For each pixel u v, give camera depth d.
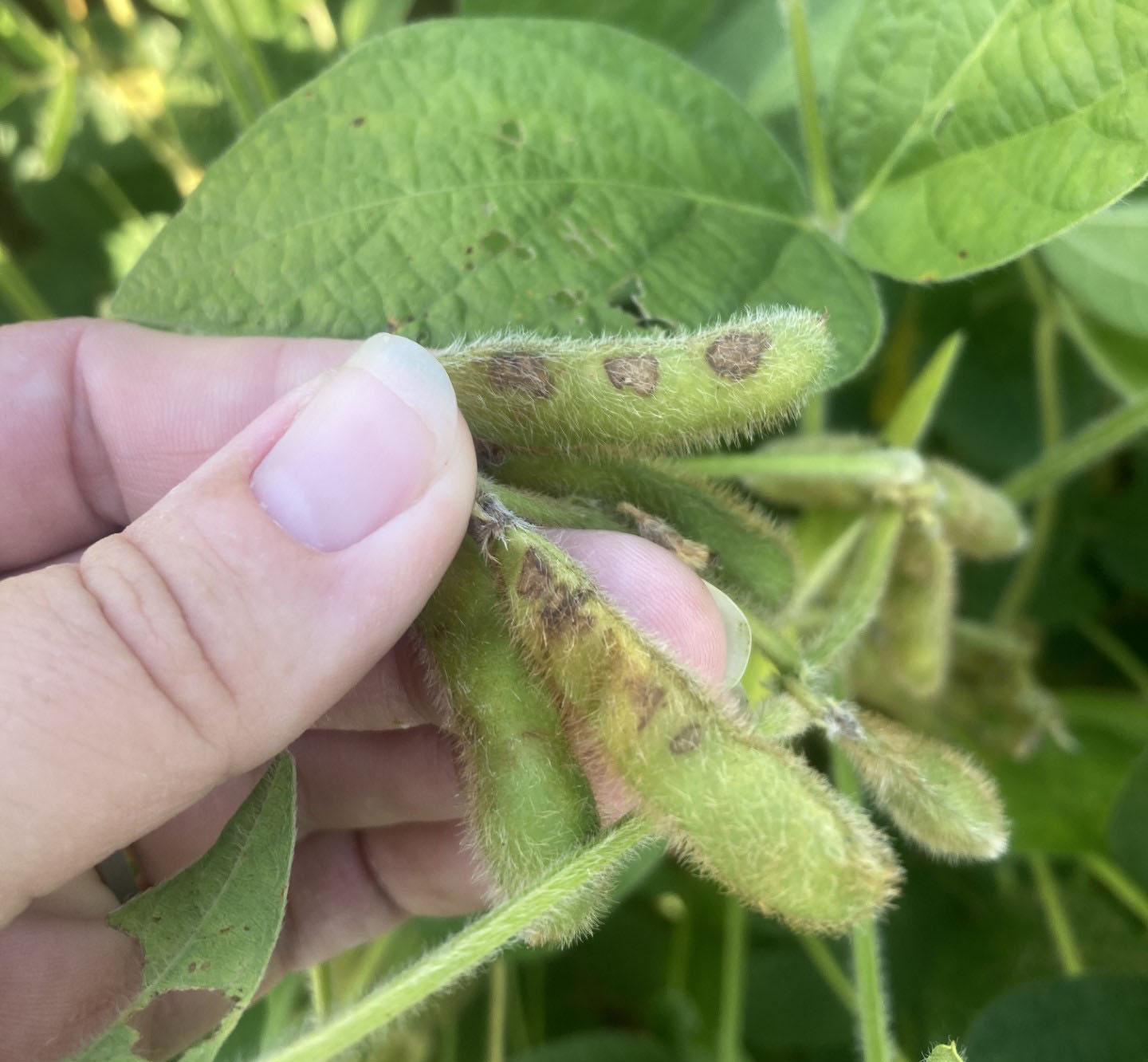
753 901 0.09
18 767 0.09
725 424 0.11
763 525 0.12
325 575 0.10
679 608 0.11
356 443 0.10
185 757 0.10
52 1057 0.13
